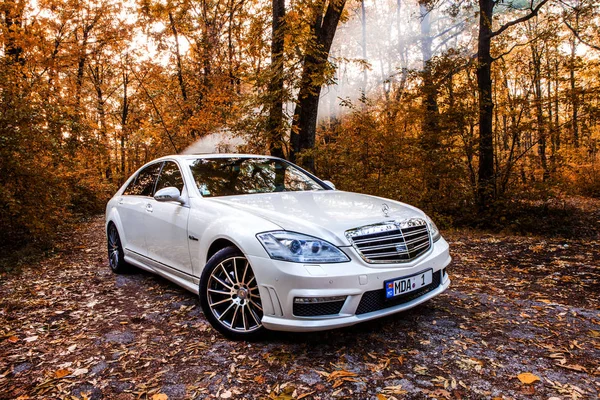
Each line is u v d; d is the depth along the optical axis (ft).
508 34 33.86
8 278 15.21
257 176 12.57
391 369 7.54
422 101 29.37
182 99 45.14
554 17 32.73
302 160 25.57
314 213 9.13
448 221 27.81
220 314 9.38
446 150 27.94
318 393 6.78
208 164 12.46
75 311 11.32
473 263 16.72
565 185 28.04
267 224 8.57
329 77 22.84
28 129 19.30
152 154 53.52
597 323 9.71
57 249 21.09
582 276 14.24
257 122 23.85
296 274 7.69
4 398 6.91
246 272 8.71
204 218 10.06
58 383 7.36
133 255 14.03
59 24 43.88
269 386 7.05
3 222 20.22
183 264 10.95
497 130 29.48
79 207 38.63
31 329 10.03
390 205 10.42
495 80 33.63
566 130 27.09
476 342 8.68
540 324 9.68
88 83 57.06
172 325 10.01
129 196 14.84
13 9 33.45
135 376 7.55
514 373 7.34
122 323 10.25
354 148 29.14
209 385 7.15
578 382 6.98
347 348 8.42
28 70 32.32
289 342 8.76
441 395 6.63
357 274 7.88
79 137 24.04
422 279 8.98
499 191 28.66
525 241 21.81
